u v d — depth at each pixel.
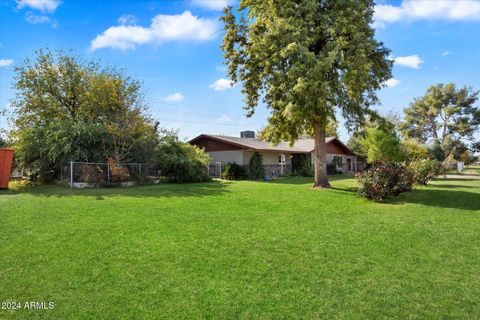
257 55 14.91
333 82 14.27
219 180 22.58
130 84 18.80
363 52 13.77
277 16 14.60
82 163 15.35
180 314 3.40
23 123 19.53
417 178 17.00
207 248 5.59
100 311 3.45
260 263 4.92
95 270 4.55
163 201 10.46
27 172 16.73
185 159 19.25
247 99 17.39
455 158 49.09
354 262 5.02
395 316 3.39
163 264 4.81
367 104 15.96
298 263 4.94
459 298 3.80
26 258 4.95
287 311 3.48
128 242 5.85
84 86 20.00
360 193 12.02
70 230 6.57
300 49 13.33
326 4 14.95
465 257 5.29
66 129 15.87
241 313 3.43
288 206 10.05
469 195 13.04
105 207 9.15
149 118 18.28
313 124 16.75
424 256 5.33
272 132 16.98
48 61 20.16
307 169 30.05
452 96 50.91
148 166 18.17
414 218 8.43
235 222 7.62
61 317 3.32
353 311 3.49
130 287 4.03
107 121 17.94
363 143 24.56
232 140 26.84
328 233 6.74
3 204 9.28
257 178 24.77
